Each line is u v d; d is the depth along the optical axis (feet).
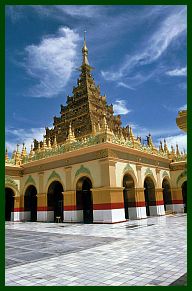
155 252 31.50
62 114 146.61
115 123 144.66
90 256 30.81
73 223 77.46
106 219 69.67
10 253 34.60
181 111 22.75
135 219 80.28
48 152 91.66
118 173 75.41
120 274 23.38
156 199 94.43
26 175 100.78
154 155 95.91
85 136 119.75
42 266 27.12
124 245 37.01
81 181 82.48
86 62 147.84
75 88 143.95
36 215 102.58
